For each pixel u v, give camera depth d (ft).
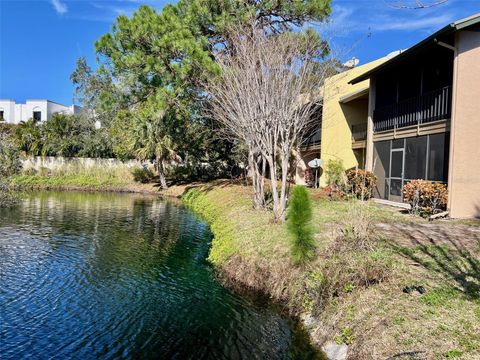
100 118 132.26
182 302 26.14
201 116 67.72
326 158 67.46
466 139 39.17
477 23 38.24
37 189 108.37
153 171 119.75
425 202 41.06
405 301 19.13
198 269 33.88
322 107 66.18
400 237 30.01
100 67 64.64
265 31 54.19
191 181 110.83
